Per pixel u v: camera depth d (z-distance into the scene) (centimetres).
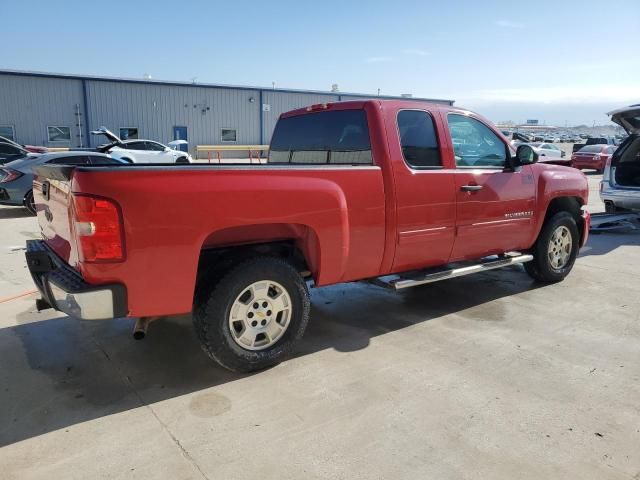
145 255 299
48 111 2920
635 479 251
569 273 649
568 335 437
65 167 300
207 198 312
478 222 475
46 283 331
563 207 603
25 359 387
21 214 1145
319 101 3994
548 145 3078
